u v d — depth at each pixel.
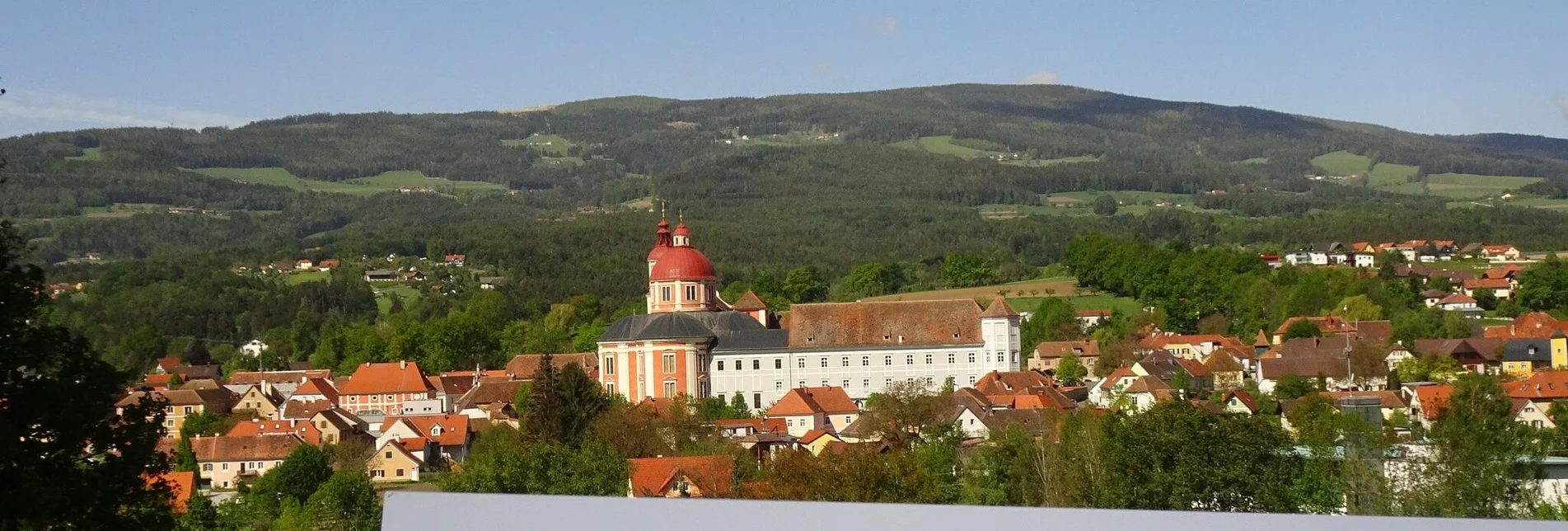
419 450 187.12
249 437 185.00
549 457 122.94
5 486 50.81
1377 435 86.38
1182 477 88.62
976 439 166.00
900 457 110.62
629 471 124.81
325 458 162.50
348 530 128.50
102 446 55.16
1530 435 95.56
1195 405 102.38
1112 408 146.62
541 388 178.25
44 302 55.66
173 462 60.59
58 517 51.72
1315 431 96.38
